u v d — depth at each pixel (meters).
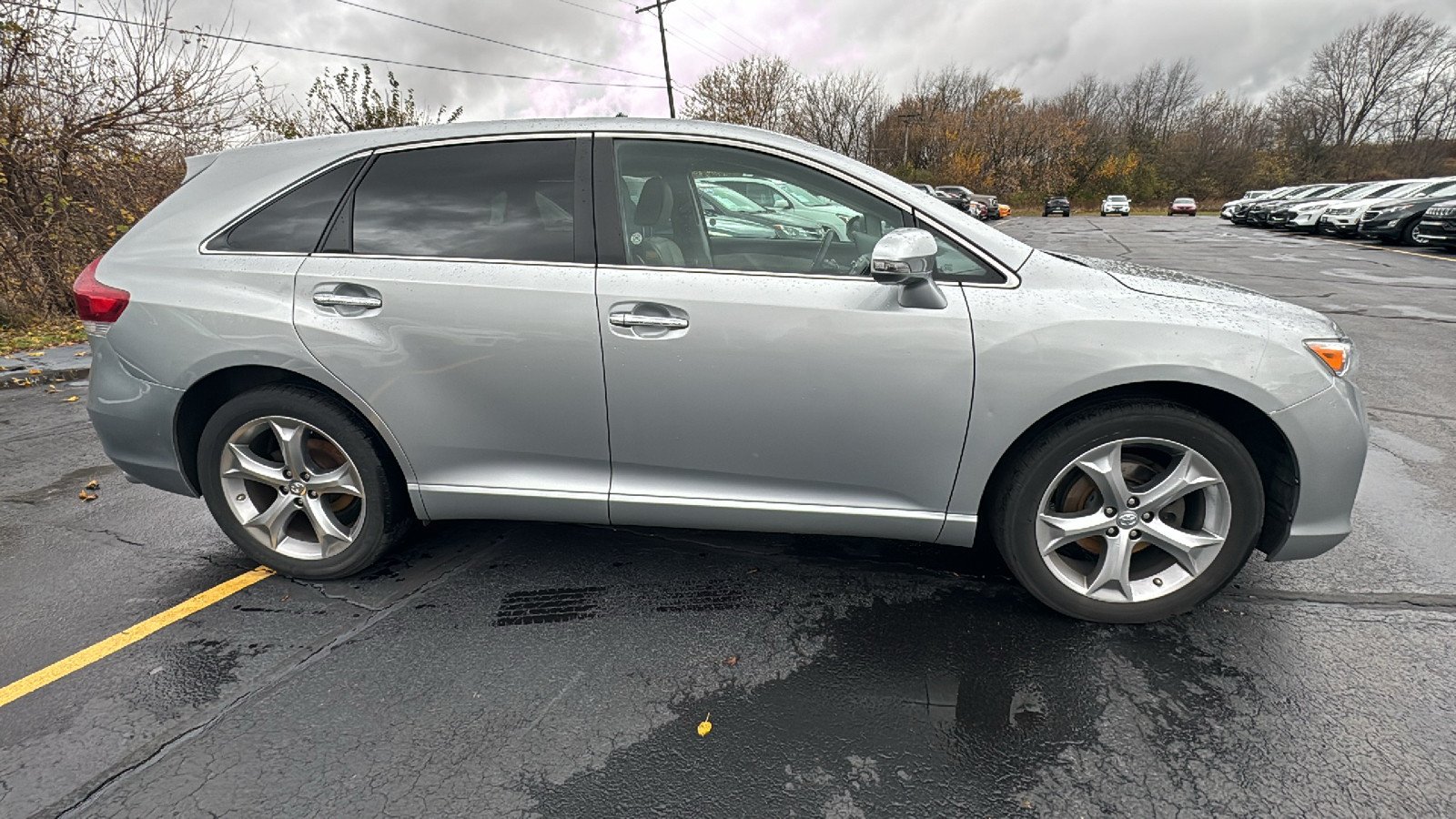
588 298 2.28
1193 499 2.34
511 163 2.42
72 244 8.14
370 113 15.19
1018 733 1.93
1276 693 2.07
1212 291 2.34
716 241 2.44
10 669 2.23
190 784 1.79
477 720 2.00
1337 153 56.38
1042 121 57.06
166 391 2.52
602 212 2.35
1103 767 1.82
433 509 2.55
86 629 2.45
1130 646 2.29
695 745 1.91
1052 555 2.36
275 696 2.10
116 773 1.83
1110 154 59.03
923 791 1.76
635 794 1.75
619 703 2.06
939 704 2.04
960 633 2.36
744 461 2.37
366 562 2.67
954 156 56.44
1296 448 2.18
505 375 2.35
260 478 2.63
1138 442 2.24
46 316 8.06
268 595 2.64
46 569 2.86
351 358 2.38
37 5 7.48
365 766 1.84
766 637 2.36
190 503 3.51
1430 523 3.13
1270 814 1.68
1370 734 1.91
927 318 2.18
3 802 1.74
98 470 3.98
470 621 2.46
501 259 2.35
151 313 2.49
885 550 2.91
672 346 2.25
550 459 2.46
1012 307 2.18
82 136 8.07
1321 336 2.21
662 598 2.59
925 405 2.22
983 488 2.31
